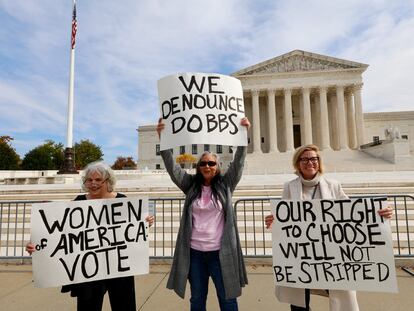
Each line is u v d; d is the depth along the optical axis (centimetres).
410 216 930
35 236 355
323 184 383
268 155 5300
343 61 5619
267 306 479
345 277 356
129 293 363
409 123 6444
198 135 381
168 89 401
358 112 5509
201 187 375
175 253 362
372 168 3856
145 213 379
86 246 361
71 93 2438
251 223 942
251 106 6219
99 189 376
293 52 5753
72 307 484
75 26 2438
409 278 589
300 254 370
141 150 7562
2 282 602
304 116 5609
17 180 2475
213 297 512
